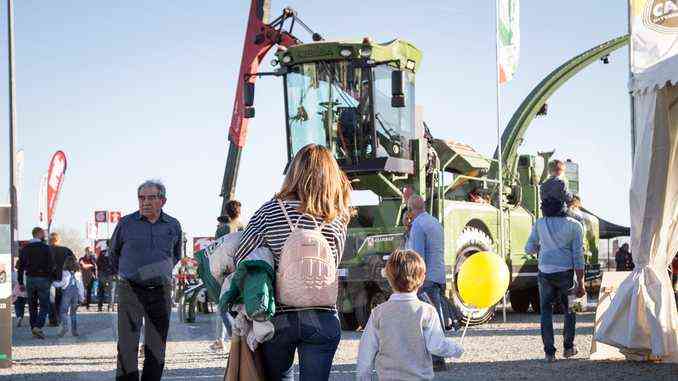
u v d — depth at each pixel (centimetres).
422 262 539
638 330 891
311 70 1423
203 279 477
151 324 701
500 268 729
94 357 1002
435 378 817
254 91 1423
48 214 1688
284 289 421
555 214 926
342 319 1371
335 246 434
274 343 425
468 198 1611
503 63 1595
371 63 1376
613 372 840
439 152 1594
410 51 1434
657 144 876
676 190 884
